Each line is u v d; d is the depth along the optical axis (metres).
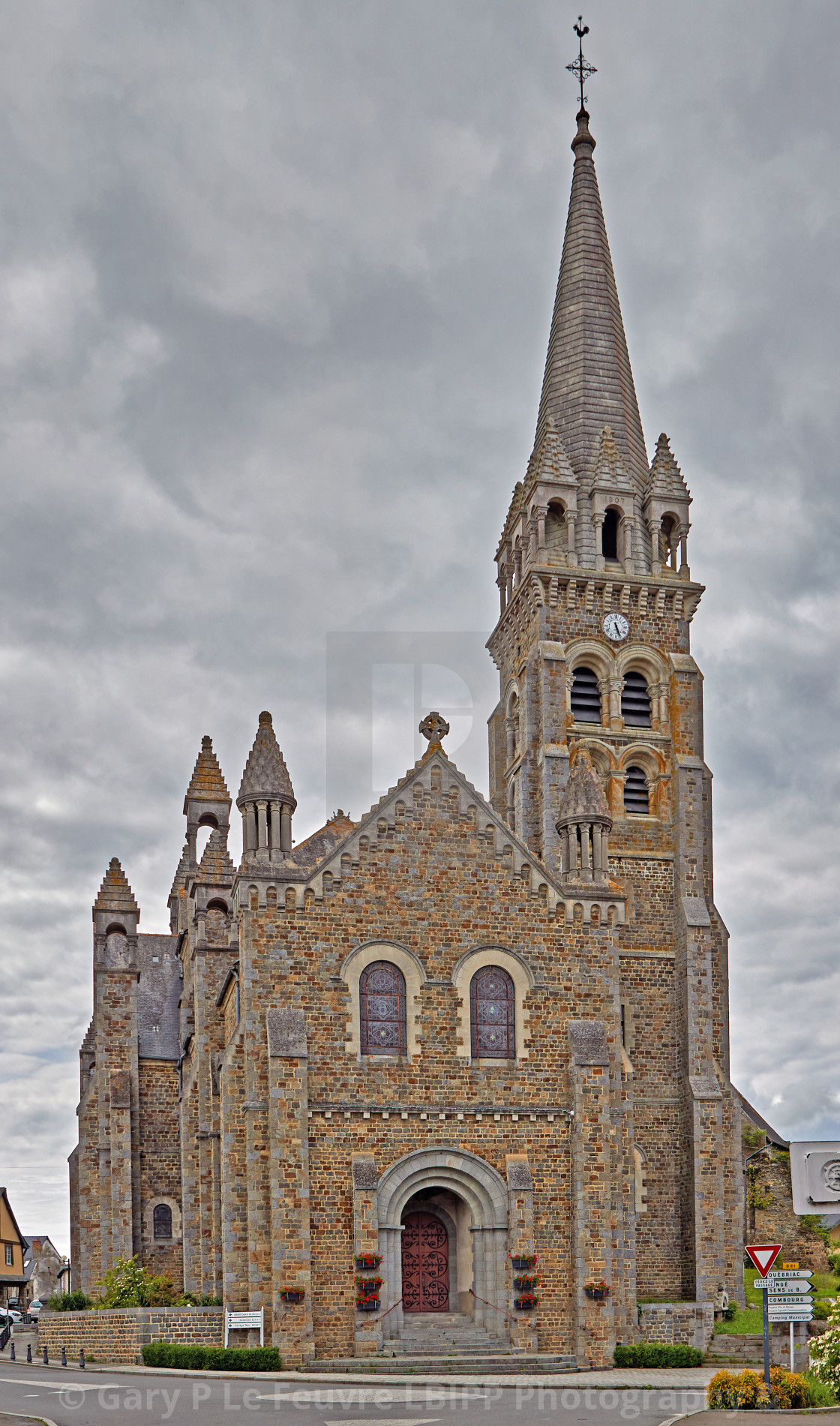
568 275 73.56
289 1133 42.47
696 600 66.25
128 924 66.94
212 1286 51.72
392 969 45.47
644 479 70.50
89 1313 46.38
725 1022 60.97
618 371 71.62
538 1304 43.72
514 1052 45.97
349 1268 42.31
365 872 45.88
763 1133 77.12
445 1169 44.12
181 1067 63.50
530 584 65.00
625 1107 47.88
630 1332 45.12
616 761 63.00
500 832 47.50
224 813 71.00
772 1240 72.50
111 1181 61.88
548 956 47.00
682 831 62.03
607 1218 44.56
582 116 77.00
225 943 56.62
